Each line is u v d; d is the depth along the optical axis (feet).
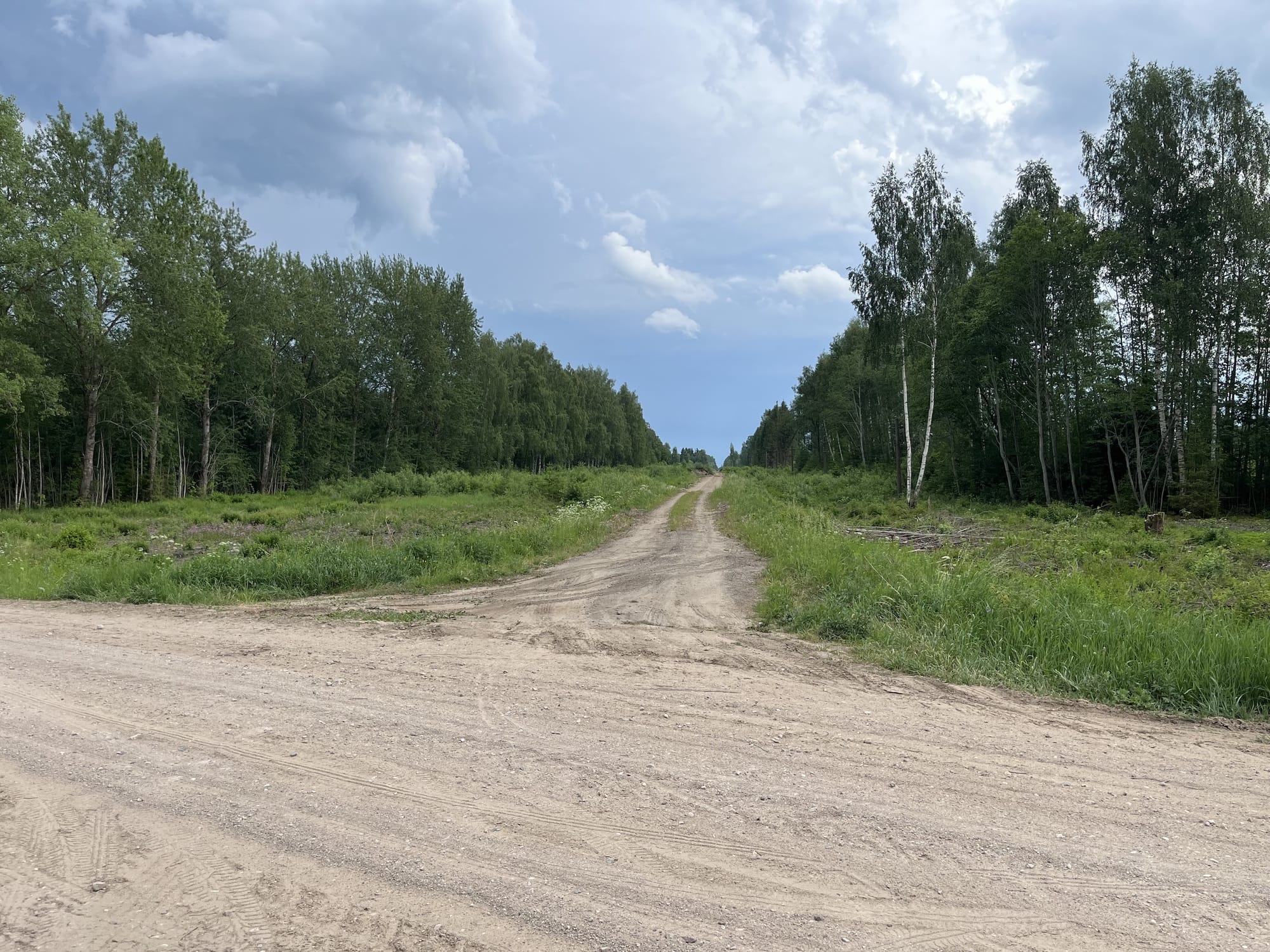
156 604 34.96
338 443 162.20
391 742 14.26
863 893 8.84
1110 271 93.61
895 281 103.91
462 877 9.11
